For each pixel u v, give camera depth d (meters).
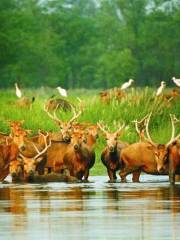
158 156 70.31
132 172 71.94
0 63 193.12
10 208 53.12
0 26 198.00
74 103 102.44
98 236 44.16
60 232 45.25
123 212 51.12
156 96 91.12
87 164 73.06
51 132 78.94
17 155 71.38
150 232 44.84
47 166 73.75
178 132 86.69
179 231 45.00
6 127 89.19
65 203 55.22
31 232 45.31
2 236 44.47
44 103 95.19
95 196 58.81
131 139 84.38
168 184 67.94
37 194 60.38
